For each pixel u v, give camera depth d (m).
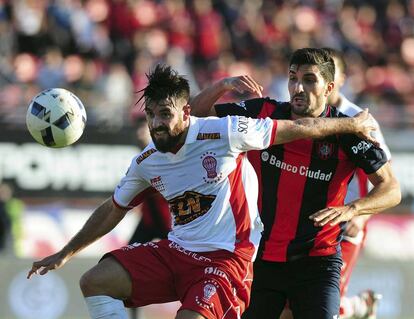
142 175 21.02
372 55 74.50
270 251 23.19
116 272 20.59
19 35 61.72
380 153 22.38
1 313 41.06
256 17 73.38
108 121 51.94
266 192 23.11
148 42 65.12
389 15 79.56
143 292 20.80
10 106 51.50
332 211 21.28
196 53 68.38
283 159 22.83
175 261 20.75
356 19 78.25
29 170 50.78
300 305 23.11
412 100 68.00
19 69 59.41
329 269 23.17
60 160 51.25
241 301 20.83
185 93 19.97
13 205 50.00
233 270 20.52
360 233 27.58
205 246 20.64
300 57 22.38
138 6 67.50
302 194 22.91
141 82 62.12
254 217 20.98
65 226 50.88
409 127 57.62
